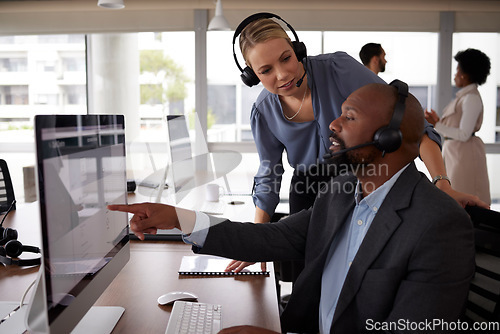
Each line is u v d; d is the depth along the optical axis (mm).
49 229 856
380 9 5379
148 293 1309
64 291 913
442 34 5406
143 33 5668
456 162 3961
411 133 1097
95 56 5824
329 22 5410
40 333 896
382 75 5562
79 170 1016
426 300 1007
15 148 5934
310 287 1312
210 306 1192
